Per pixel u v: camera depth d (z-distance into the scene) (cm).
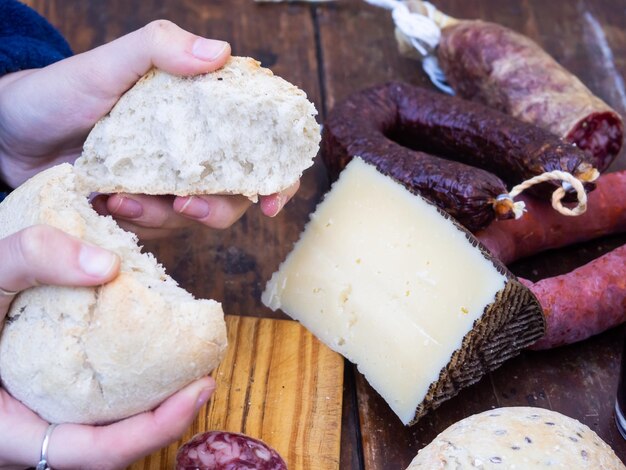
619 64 67
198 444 40
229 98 39
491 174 48
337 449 42
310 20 71
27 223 36
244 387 44
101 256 33
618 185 52
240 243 54
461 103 54
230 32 69
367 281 45
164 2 71
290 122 40
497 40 59
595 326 46
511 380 46
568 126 55
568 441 37
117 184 42
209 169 42
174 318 34
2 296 35
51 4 70
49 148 48
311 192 57
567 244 53
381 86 56
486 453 37
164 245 53
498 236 49
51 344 34
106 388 35
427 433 44
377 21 71
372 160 50
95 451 35
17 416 36
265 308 50
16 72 49
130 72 42
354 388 46
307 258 47
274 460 40
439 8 72
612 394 46
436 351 42
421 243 44
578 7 73
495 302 40
